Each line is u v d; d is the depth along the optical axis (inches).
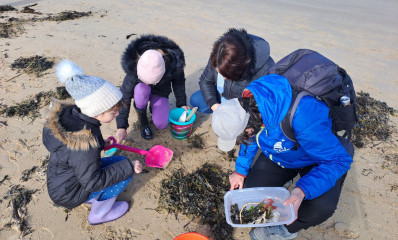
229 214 74.2
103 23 215.8
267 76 63.3
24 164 101.4
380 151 117.6
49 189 74.7
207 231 86.6
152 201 93.7
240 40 75.2
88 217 83.9
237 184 89.6
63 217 86.7
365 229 88.7
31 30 195.2
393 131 128.0
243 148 83.6
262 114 58.6
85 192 76.1
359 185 103.0
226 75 78.4
